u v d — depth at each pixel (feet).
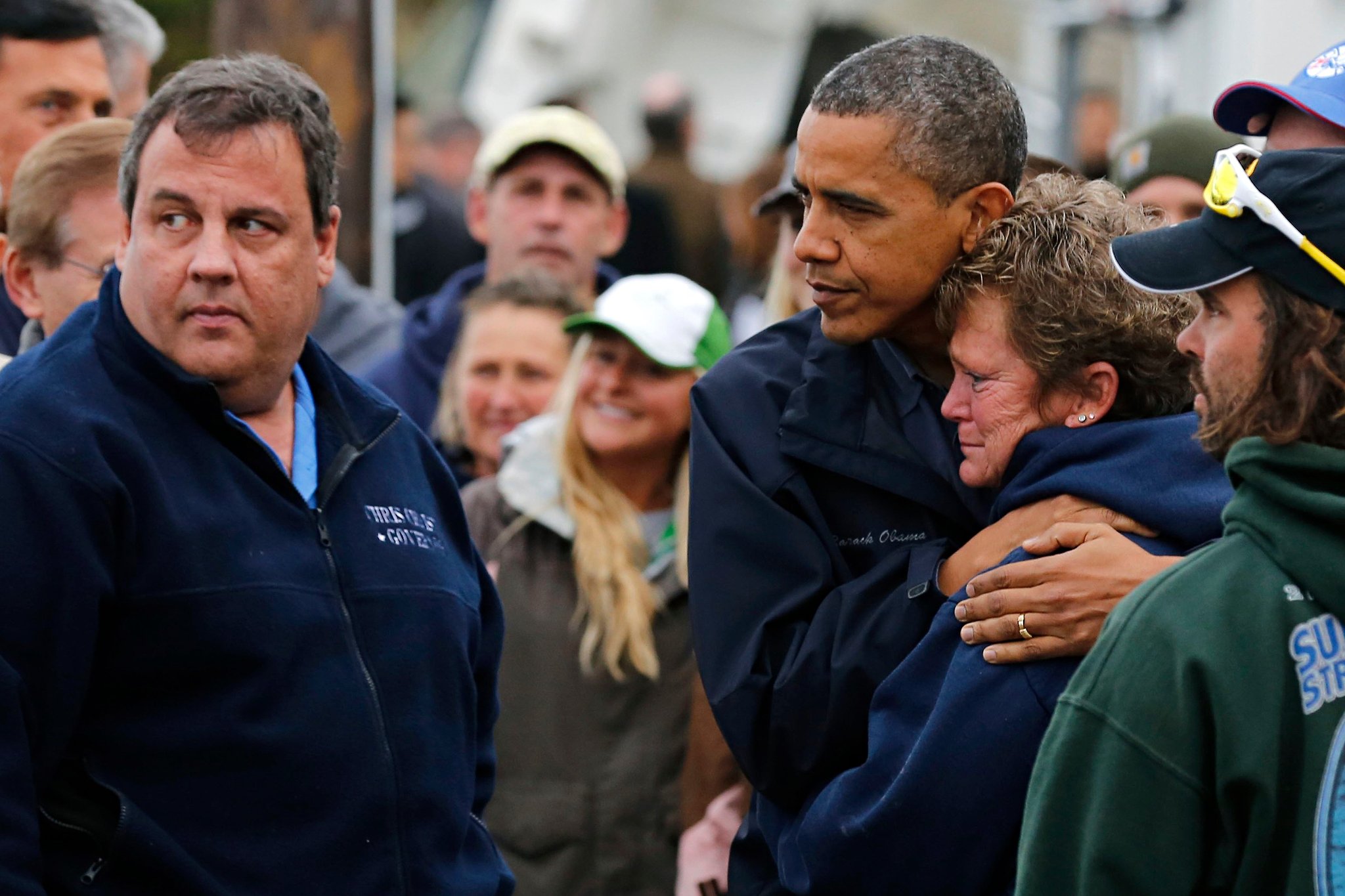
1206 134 44.57
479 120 121.49
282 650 24.77
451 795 26.48
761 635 27.35
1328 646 20.18
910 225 25.66
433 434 50.08
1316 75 28.55
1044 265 25.46
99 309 25.91
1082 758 21.08
